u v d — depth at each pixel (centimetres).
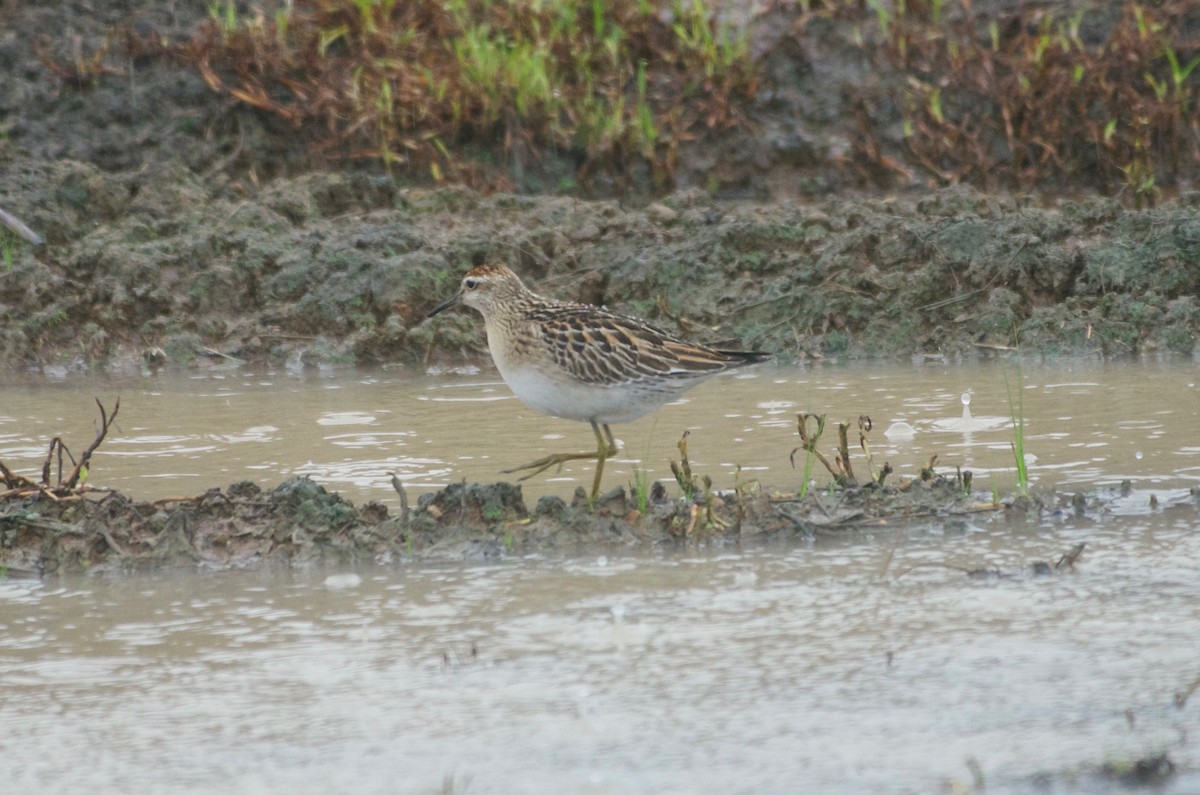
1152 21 1991
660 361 1093
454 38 1995
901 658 802
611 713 741
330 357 1586
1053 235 1678
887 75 1972
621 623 854
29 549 980
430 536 998
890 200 1797
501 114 1906
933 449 1206
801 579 926
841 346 1593
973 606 875
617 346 1090
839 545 996
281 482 1130
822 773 681
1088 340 1555
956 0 2041
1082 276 1627
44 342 1608
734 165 1919
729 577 932
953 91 1961
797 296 1622
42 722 738
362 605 891
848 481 1082
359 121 1862
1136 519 1030
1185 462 1153
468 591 912
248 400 1418
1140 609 864
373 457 1207
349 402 1405
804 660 802
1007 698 753
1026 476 1109
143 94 1875
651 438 1259
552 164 1906
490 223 1748
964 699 752
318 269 1653
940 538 1006
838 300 1614
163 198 1767
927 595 894
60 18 1950
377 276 1636
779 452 1204
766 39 1997
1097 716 733
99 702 760
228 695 766
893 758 695
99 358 1599
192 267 1667
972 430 1262
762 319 1619
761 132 1928
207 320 1638
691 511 1008
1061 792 665
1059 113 1922
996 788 668
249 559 980
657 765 688
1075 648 810
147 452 1224
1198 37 1988
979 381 1445
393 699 759
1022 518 1040
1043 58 1944
